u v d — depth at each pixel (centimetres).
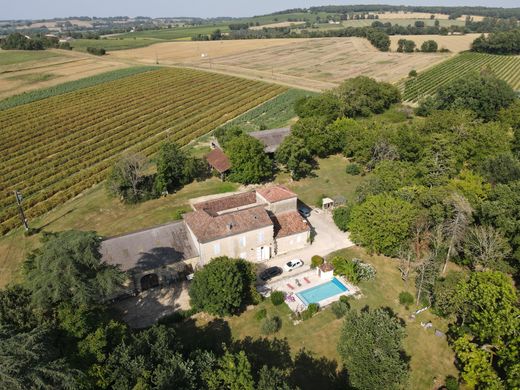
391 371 3756
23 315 3869
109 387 3478
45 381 3086
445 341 4712
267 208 6400
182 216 6694
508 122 11162
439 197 6138
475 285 4600
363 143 9225
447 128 9381
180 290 5531
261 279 5706
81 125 12706
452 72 19462
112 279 4272
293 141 8681
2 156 10350
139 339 3869
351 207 6906
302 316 4994
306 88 17638
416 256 5947
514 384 3588
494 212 5684
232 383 3484
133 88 17188
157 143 11294
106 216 7488
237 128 10075
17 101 15125
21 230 7162
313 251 6419
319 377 4288
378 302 5297
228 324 4941
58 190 8675
